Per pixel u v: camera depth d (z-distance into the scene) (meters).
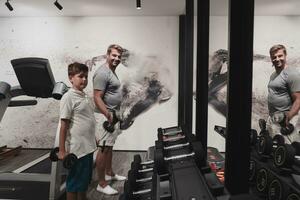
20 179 3.14
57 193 3.04
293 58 5.08
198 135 2.50
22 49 5.42
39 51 5.40
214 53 5.14
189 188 1.48
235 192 1.41
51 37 5.38
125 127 5.40
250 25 1.35
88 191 3.53
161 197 1.39
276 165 2.12
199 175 1.70
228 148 1.42
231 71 1.38
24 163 4.66
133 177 1.88
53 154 2.79
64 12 5.04
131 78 5.36
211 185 1.48
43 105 5.43
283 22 5.06
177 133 3.22
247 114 1.39
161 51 5.31
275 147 2.29
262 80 5.11
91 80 5.37
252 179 2.40
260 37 5.11
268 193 2.11
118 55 4.30
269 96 4.90
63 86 3.05
